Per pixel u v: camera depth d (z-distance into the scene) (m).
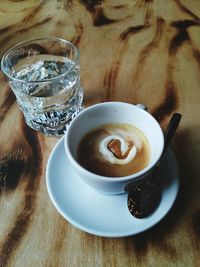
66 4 0.37
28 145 0.22
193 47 0.30
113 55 0.29
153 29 0.32
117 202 0.18
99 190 0.18
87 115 0.20
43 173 0.21
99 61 0.29
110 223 0.17
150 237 0.17
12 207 0.19
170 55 0.29
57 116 0.24
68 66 0.25
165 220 0.18
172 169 0.19
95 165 0.19
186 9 0.35
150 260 0.16
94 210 0.17
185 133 0.22
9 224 0.18
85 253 0.16
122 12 0.35
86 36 0.32
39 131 0.23
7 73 0.23
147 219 0.17
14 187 0.20
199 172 0.20
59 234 0.17
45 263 0.16
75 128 0.19
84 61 0.29
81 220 0.17
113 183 0.16
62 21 0.34
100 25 0.33
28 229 0.18
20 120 0.24
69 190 0.18
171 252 0.16
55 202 0.18
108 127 0.21
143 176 0.16
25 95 0.23
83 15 0.35
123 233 0.16
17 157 0.22
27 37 0.32
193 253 0.16
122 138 0.20
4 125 0.24
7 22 0.35
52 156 0.20
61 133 0.23
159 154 0.17
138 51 0.30
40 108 0.24
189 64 0.28
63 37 0.32
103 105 0.20
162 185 0.18
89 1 0.37
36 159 0.21
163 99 0.25
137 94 0.25
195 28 0.32
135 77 0.27
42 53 0.27
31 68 0.26
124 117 0.21
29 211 0.18
